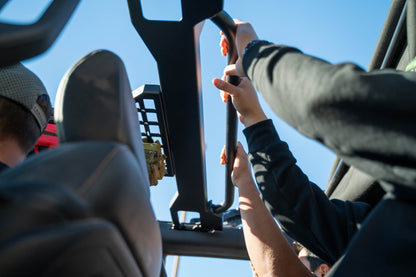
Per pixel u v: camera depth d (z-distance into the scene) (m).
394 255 0.62
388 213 0.67
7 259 0.40
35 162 0.53
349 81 0.59
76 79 0.74
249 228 1.52
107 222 0.55
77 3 0.67
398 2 1.42
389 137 0.56
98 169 0.56
